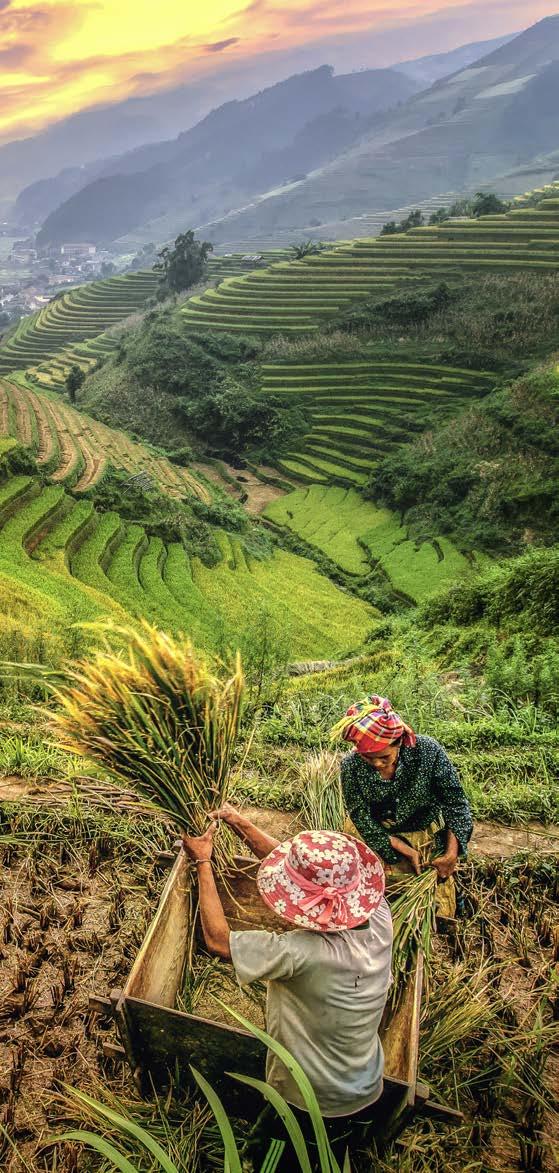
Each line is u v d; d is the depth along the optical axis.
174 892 2.38
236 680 2.36
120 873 3.26
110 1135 2.16
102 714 2.23
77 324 109.69
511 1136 2.32
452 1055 2.44
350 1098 1.90
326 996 1.82
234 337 69.56
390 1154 2.11
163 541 32.31
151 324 79.00
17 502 28.09
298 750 4.48
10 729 4.71
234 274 110.25
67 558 26.00
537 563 9.59
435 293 65.44
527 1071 2.44
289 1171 2.02
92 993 2.67
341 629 26.70
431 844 2.77
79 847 3.41
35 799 3.67
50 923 3.00
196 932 2.62
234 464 58.50
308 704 5.61
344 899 1.83
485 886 3.34
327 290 74.25
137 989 2.15
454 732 4.88
